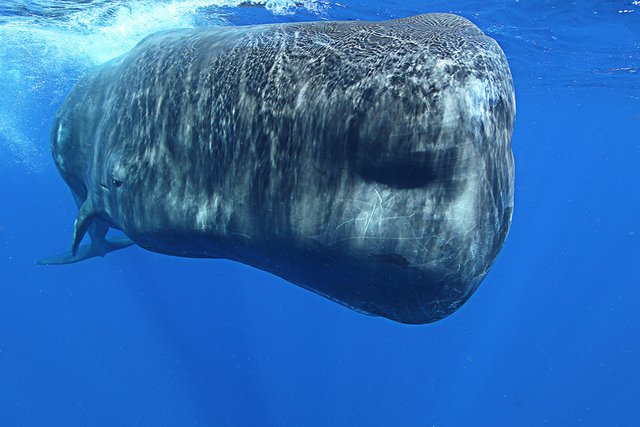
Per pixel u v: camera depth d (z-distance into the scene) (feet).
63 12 37.42
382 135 8.88
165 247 14.53
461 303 9.98
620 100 84.28
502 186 9.35
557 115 103.40
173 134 12.54
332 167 9.49
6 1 35.06
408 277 9.48
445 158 8.66
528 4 38.96
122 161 14.10
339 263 9.96
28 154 118.01
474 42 9.44
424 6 39.06
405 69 9.00
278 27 11.85
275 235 10.53
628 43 49.42
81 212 18.20
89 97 18.74
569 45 50.47
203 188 11.91
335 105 9.40
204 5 36.88
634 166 181.78
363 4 38.22
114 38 43.04
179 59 13.09
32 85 58.08
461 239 8.93
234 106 11.05
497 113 9.14
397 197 9.09
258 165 10.55
